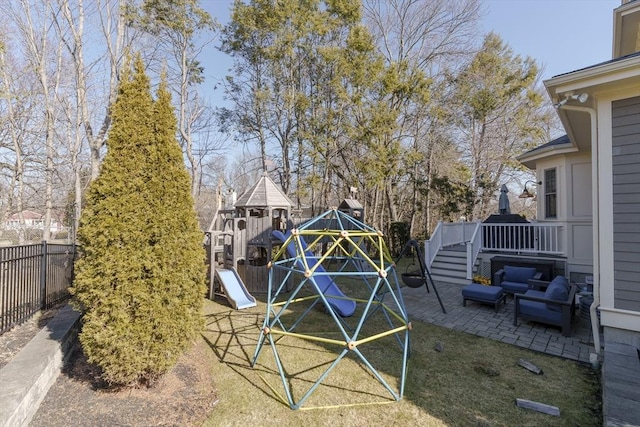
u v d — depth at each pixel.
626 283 4.08
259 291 7.92
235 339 4.80
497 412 3.01
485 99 16.36
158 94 3.28
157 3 12.30
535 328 5.35
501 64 17.25
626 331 4.06
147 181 3.09
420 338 4.91
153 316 2.99
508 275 7.50
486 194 18.73
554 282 5.80
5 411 2.23
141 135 3.10
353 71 13.22
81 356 3.83
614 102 4.23
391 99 15.25
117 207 2.93
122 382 3.06
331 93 14.38
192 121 16.91
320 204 16.41
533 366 3.87
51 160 12.67
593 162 4.51
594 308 4.32
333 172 16.92
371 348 4.52
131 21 11.70
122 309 2.90
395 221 16.59
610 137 4.23
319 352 4.34
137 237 2.98
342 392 3.34
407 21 16.83
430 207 18.53
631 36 7.00
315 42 14.62
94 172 11.39
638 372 3.22
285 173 15.50
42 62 12.03
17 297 4.36
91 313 2.92
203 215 21.41
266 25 13.67
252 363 3.95
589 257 7.90
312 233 3.77
